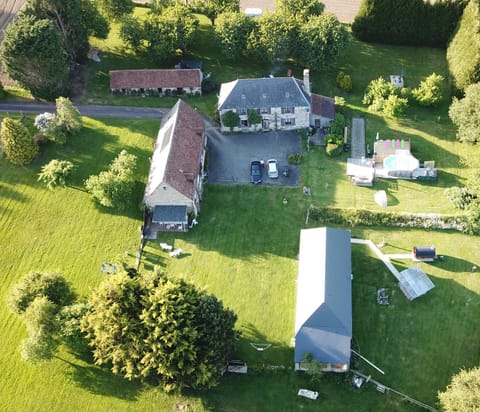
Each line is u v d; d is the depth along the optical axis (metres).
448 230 78.75
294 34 101.94
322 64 101.88
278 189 84.88
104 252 77.00
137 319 60.31
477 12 95.75
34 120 95.06
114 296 60.50
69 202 83.31
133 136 93.00
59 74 94.81
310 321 64.56
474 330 68.25
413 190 84.12
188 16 106.44
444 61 109.38
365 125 95.25
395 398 62.81
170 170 77.44
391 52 112.12
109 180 78.38
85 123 95.19
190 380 60.69
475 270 73.88
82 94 101.19
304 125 93.75
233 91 90.75
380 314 70.06
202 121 89.38
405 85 103.88
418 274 71.75
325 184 85.25
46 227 80.19
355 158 88.94
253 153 90.62
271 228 79.69
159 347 58.00
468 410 54.50
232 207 82.56
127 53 111.00
